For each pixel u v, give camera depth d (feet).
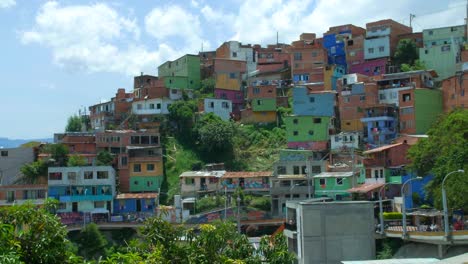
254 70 452.35
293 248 192.65
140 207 296.51
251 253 111.96
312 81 396.98
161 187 321.32
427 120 322.34
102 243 261.44
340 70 402.72
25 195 290.35
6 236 63.10
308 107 353.72
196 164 338.34
